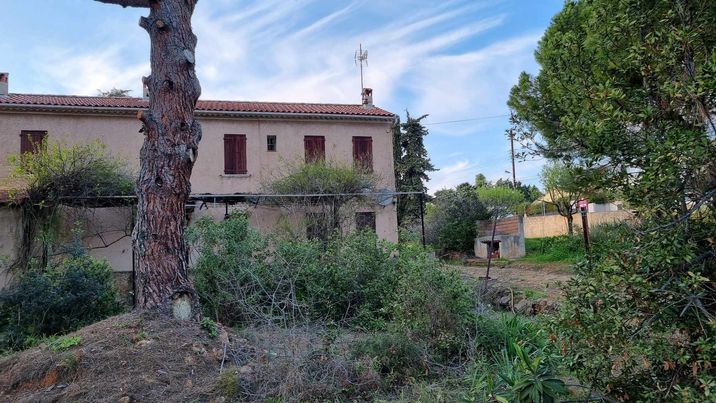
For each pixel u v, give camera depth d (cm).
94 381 485
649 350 301
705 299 303
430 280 630
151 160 690
